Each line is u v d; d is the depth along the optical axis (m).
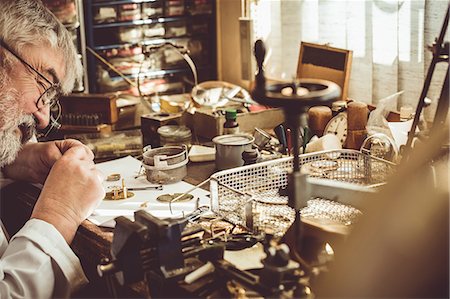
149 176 1.91
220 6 2.96
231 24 2.91
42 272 1.48
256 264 1.27
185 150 1.95
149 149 2.16
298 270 1.03
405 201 0.77
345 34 2.47
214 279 1.13
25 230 1.54
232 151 1.97
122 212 1.71
